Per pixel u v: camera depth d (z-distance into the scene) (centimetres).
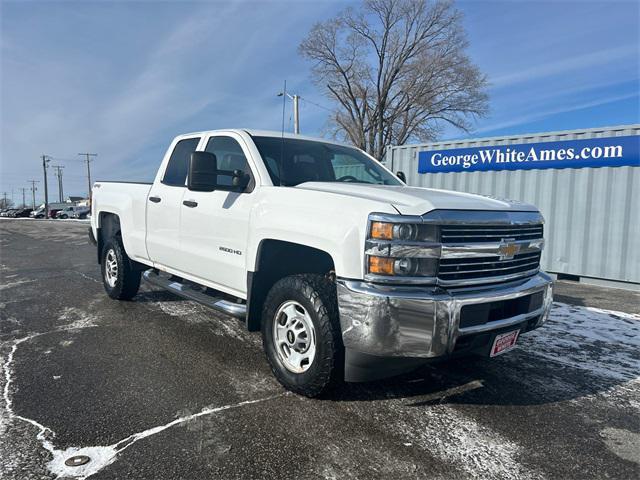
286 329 344
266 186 371
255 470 247
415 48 3834
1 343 444
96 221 635
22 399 323
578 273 909
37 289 694
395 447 274
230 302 406
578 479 249
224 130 442
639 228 835
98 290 686
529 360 434
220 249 406
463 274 298
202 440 275
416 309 276
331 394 326
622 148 844
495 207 325
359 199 302
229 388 348
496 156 1009
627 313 626
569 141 905
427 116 3959
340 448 271
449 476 248
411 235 279
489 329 300
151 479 237
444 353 281
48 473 239
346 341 290
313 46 3778
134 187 553
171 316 542
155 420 297
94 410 308
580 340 500
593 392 364
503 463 262
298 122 1533
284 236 335
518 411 328
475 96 3847
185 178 475
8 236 1664
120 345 441
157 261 507
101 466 246
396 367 294
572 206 910
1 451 258
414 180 1164
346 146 491
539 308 348
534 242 350
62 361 397
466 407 331
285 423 297
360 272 287
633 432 302
